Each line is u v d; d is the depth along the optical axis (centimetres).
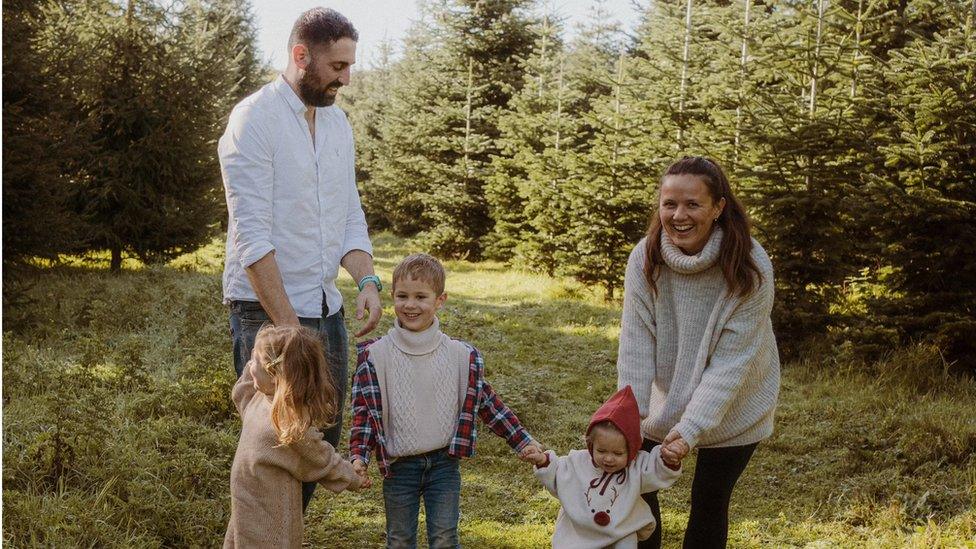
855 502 472
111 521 368
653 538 331
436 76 1772
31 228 878
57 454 407
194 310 827
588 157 1179
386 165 1992
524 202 1471
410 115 1867
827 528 448
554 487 307
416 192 1811
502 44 1734
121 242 1254
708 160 299
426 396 304
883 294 808
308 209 313
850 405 675
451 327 975
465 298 1238
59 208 937
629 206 1157
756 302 295
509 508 466
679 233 297
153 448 456
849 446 576
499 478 517
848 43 815
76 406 479
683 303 305
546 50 1702
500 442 584
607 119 1213
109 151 1223
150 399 534
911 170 755
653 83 1095
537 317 1085
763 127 830
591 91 1709
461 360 313
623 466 294
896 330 766
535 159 1349
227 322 804
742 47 925
